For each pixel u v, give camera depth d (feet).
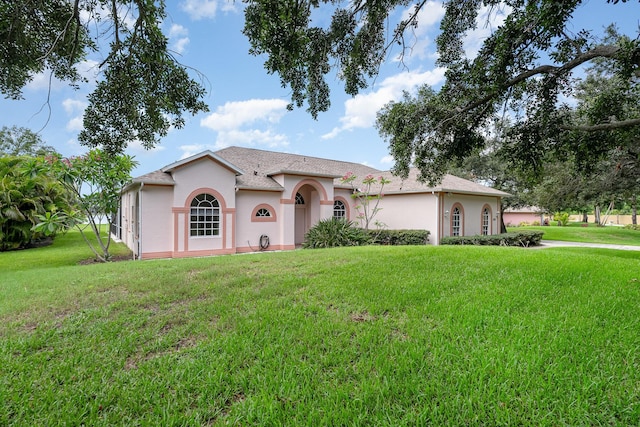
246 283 18.62
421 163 25.73
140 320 13.42
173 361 10.00
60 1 17.58
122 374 9.32
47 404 7.94
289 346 10.56
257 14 14.93
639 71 17.20
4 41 16.28
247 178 52.54
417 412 7.15
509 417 6.86
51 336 12.07
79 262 39.47
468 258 23.45
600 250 43.21
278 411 7.30
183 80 20.06
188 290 17.54
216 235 46.57
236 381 8.70
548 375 8.32
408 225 57.82
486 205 64.54
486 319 12.09
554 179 57.98
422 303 14.05
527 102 23.84
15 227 49.37
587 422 6.71
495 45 18.38
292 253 31.32
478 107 23.24
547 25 15.21
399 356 9.59
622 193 58.34
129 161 39.78
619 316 12.12
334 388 8.15
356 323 12.29
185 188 43.88
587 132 23.82
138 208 42.52
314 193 60.85
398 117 25.03
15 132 107.86
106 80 18.35
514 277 17.53
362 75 19.15
